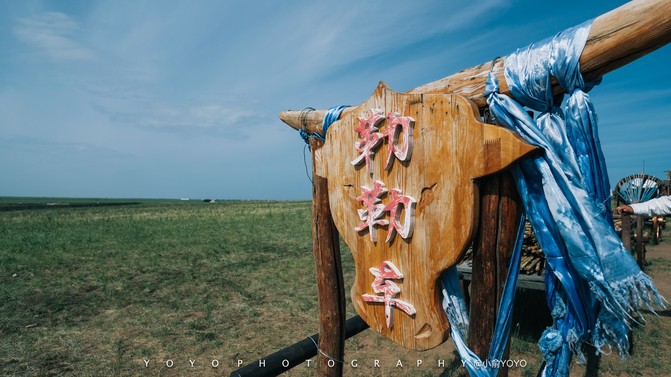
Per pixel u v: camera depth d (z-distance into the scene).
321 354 2.89
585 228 1.60
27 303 7.17
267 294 7.77
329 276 2.82
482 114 2.02
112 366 4.80
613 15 1.58
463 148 1.86
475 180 1.84
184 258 11.22
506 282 1.84
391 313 2.24
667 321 5.73
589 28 1.63
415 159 2.08
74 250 12.31
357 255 2.45
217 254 11.88
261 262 10.71
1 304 7.09
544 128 1.77
